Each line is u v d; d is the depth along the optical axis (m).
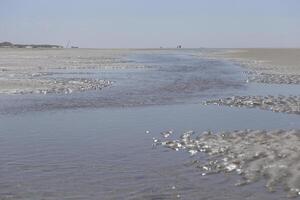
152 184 10.78
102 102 26.94
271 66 64.06
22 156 13.65
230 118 21.17
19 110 23.36
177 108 24.59
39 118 20.94
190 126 19.08
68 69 58.50
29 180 11.16
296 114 22.09
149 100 28.17
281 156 12.73
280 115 21.91
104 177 11.40
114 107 24.88
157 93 32.25
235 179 11.06
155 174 11.63
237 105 25.56
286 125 19.02
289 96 28.91
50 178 11.33
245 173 11.47
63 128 18.44
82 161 13.04
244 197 9.77
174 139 16.23
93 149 14.63
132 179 11.21
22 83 36.25
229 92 33.16
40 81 38.50
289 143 14.35
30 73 48.47
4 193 10.18
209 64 76.50
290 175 11.02
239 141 15.19
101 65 70.00
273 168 11.66
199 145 14.93
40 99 27.88
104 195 10.04
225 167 12.09
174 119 20.88
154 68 64.19
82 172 11.86
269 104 25.53
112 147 14.95
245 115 22.06
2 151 14.31
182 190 10.32
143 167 12.35
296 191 9.99
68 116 21.59
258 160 12.49
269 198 9.67
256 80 42.84
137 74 51.31
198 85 38.53
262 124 19.38
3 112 22.67
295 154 12.78
